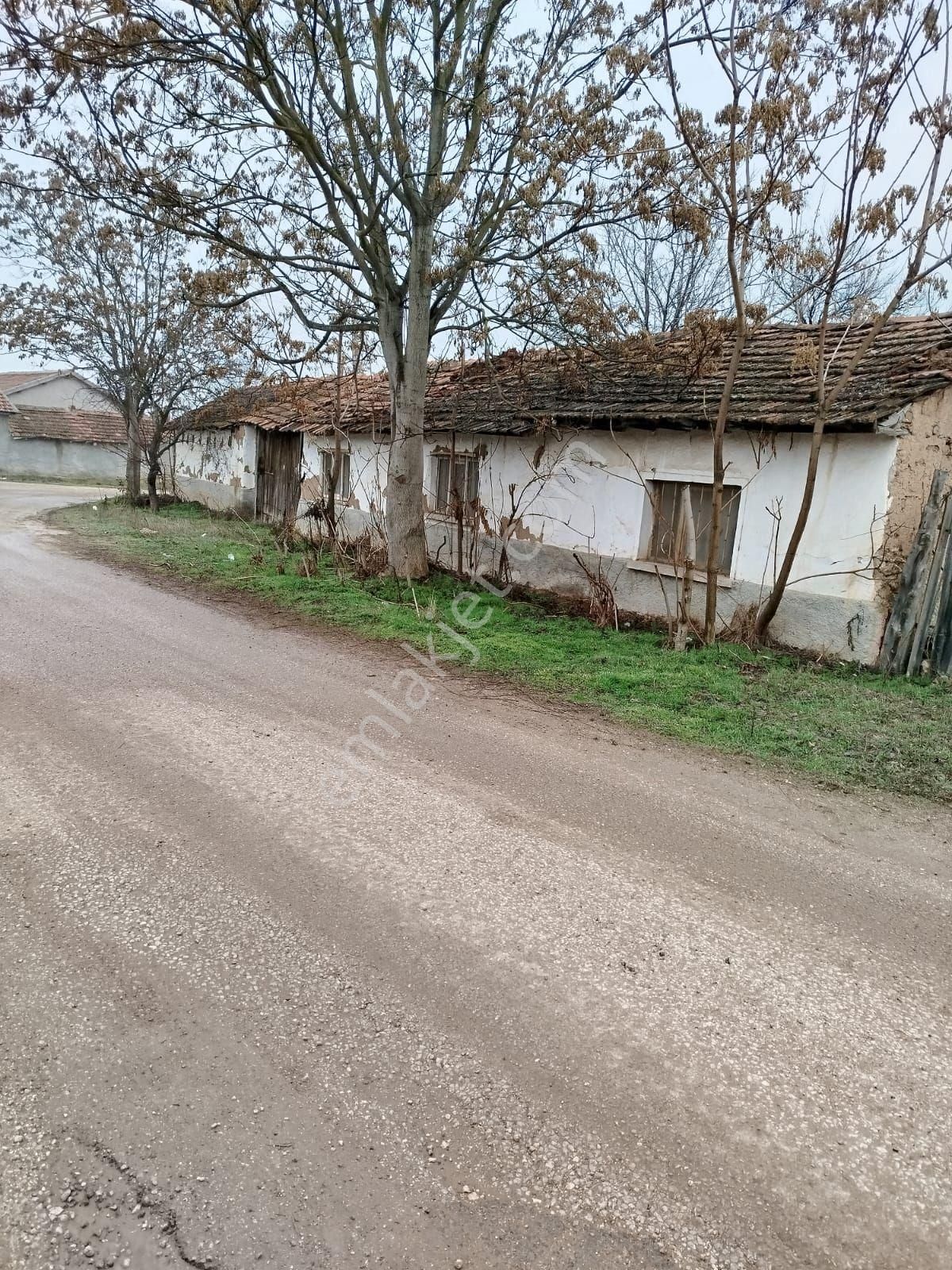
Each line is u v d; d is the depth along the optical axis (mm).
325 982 2844
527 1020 2713
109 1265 1855
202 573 11531
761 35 6879
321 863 3654
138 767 4590
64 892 3307
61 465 39031
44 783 4293
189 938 3047
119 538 14711
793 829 4316
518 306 10453
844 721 6082
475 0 9680
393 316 10695
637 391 10344
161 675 6422
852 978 3049
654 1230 2010
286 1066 2457
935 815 4598
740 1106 2410
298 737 5254
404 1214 2012
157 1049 2498
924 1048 2703
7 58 8359
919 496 7715
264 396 19469
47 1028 2559
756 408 8367
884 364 8234
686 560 8312
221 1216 1983
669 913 3416
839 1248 1994
